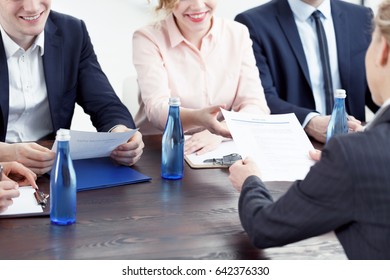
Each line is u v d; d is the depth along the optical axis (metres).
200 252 1.37
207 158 2.07
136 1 3.87
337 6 2.92
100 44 3.88
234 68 2.67
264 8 2.91
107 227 1.49
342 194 1.11
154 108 2.46
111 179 1.83
